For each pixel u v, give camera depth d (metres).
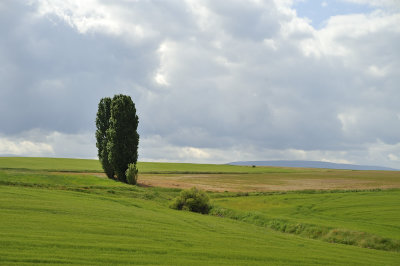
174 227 26.41
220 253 18.80
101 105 78.06
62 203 31.06
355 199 55.66
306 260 19.47
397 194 61.19
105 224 23.75
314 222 37.59
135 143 72.00
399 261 23.16
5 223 20.39
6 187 39.12
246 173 122.44
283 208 48.59
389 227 35.44
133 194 52.31
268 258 18.91
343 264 19.70
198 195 44.91
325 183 86.88
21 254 14.87
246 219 40.78
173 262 16.16
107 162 74.88
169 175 102.12
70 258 15.11
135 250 17.59
